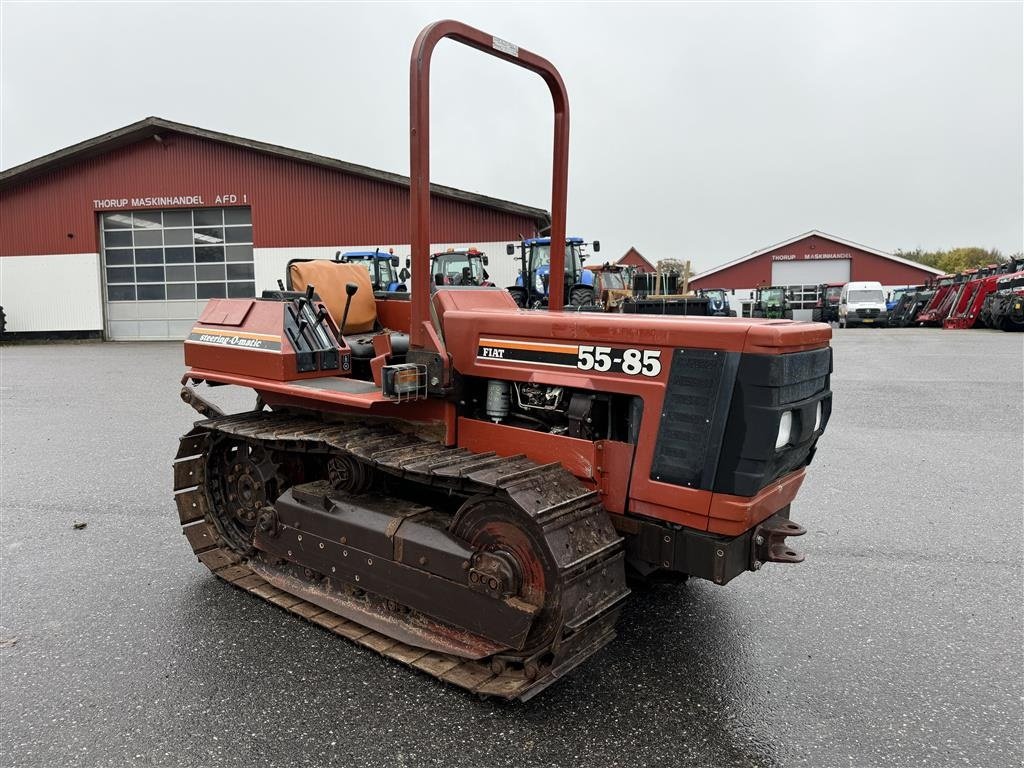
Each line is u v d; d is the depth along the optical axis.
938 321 27.62
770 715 2.62
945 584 3.75
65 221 22.06
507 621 2.62
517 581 2.62
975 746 2.44
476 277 16.98
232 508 4.04
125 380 11.70
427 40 2.74
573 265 17.03
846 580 3.81
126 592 3.68
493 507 2.71
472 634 2.78
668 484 2.61
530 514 2.46
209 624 3.33
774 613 3.45
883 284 45.69
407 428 3.44
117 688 2.79
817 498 5.19
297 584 3.52
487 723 2.56
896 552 4.18
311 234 21.36
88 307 22.27
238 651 3.08
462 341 3.15
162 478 5.73
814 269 46.69
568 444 2.86
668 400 2.59
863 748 2.43
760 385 2.39
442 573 2.82
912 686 2.82
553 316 2.95
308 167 21.12
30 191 22.08
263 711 2.63
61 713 2.62
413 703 2.69
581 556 2.51
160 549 4.25
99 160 21.73
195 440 3.95
